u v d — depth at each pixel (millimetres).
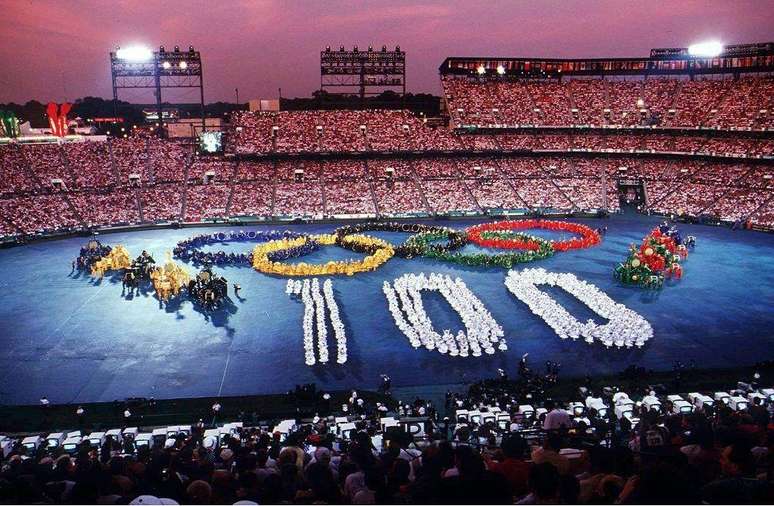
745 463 9289
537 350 47344
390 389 40875
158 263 76250
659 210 108750
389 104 158250
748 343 48156
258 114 129000
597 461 9836
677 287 64188
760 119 112375
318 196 112438
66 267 75188
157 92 122375
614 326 49781
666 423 19938
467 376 42906
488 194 115000
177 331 52844
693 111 122000
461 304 56625
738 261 75000
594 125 126562
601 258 77312
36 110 167125
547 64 137500
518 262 75062
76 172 107062
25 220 93625
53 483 11859
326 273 71125
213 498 10727
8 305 60219
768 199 100188
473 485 6246
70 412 37531
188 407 38156
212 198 109750
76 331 52875
